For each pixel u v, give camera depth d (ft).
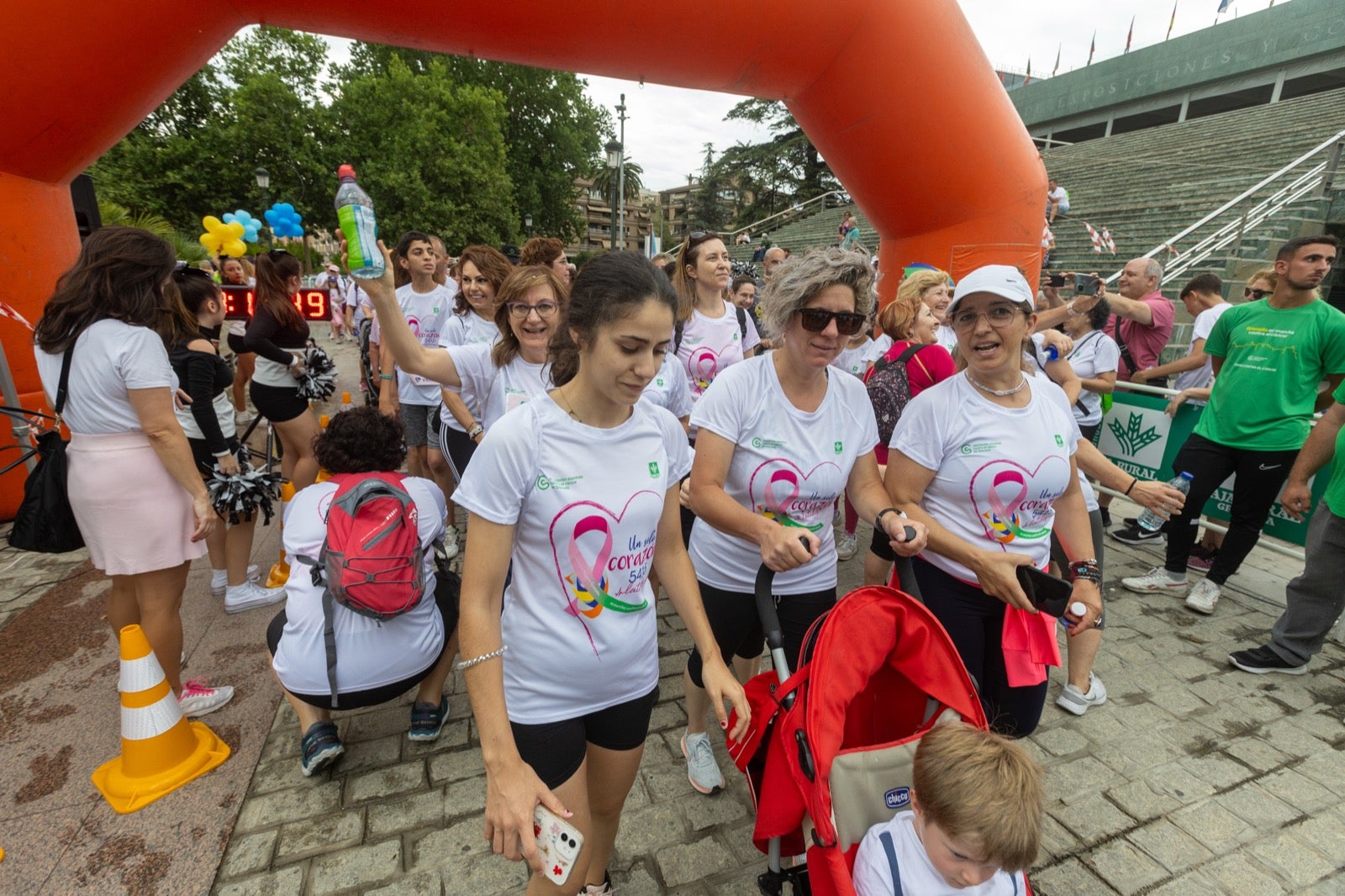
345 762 8.29
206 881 6.58
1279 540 14.11
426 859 6.89
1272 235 29.58
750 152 124.57
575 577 4.74
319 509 8.02
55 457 8.37
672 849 7.14
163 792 7.64
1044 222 16.57
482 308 12.41
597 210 276.00
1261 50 89.45
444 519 8.71
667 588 5.57
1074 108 114.83
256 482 11.18
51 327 7.57
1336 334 10.87
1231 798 7.96
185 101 102.53
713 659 5.28
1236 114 59.41
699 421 6.62
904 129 15.23
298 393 14.10
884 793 4.78
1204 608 12.24
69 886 6.50
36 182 13.83
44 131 12.78
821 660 4.69
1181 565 13.00
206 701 9.05
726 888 6.69
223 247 29.19
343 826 7.29
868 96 15.01
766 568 5.61
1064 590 5.71
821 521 7.17
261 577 13.07
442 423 12.18
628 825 7.47
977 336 6.23
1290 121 50.80
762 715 5.11
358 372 36.17
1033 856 4.04
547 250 13.51
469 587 4.39
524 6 12.59
